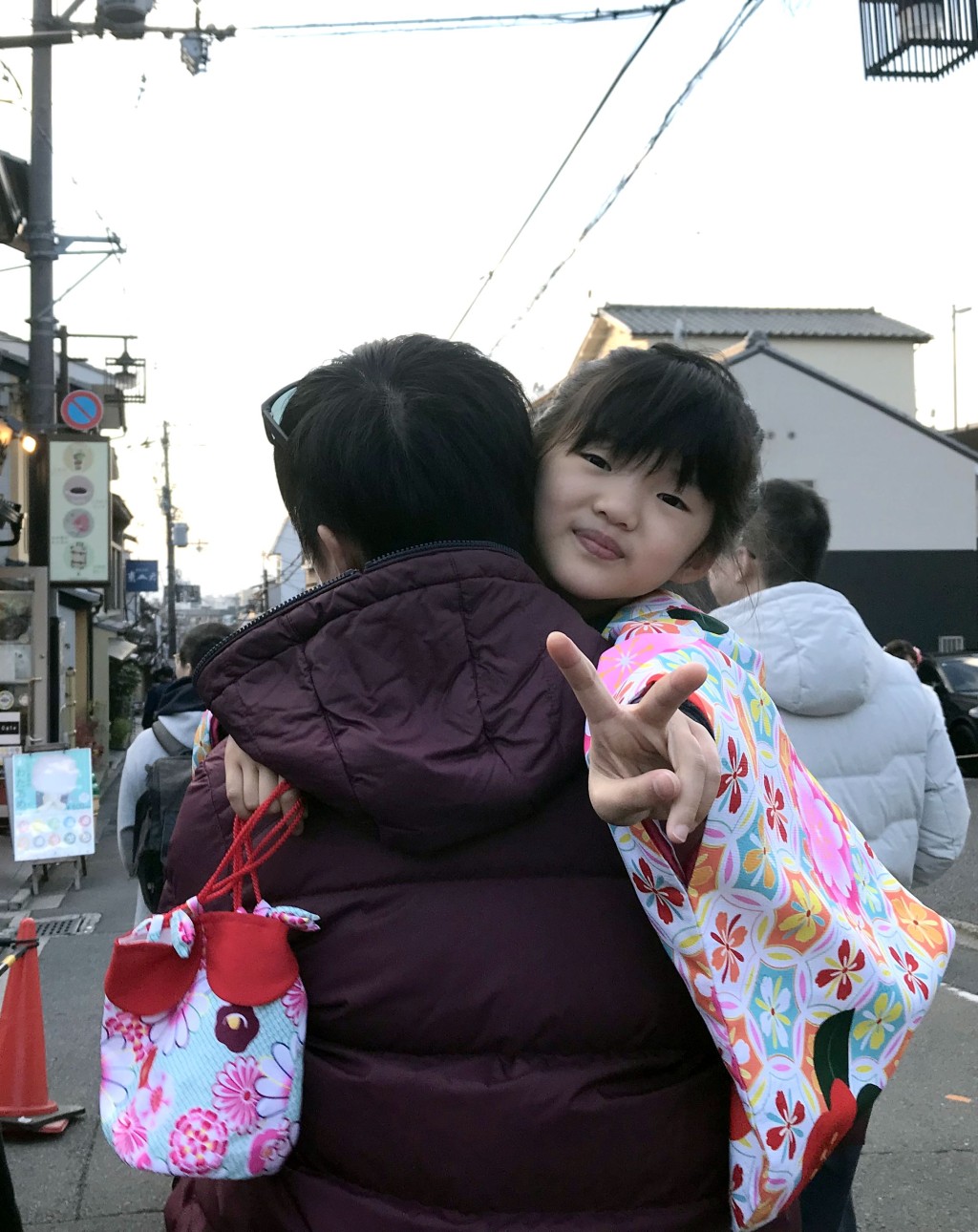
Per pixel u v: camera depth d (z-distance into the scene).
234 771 1.10
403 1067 1.02
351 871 1.06
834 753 2.13
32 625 12.19
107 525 13.34
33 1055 3.94
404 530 1.16
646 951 1.04
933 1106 3.91
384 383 1.17
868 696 2.16
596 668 1.06
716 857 0.98
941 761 2.28
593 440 1.16
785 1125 0.99
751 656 1.16
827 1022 1.05
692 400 1.14
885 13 4.98
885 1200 3.25
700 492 1.17
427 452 1.15
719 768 0.88
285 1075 1.02
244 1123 1.01
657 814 0.90
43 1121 3.83
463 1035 1.02
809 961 1.04
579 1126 0.99
